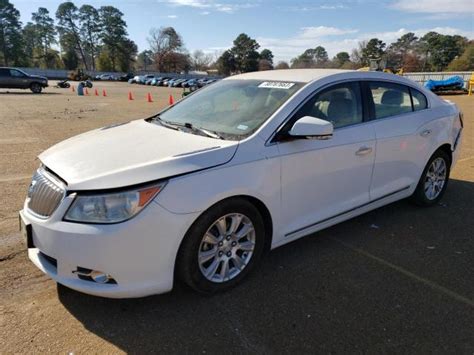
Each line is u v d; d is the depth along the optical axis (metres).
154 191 2.56
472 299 3.00
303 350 2.46
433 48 93.94
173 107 4.23
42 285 3.12
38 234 2.66
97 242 2.46
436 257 3.64
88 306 2.86
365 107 3.89
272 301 2.94
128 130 3.61
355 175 3.75
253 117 3.32
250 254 3.14
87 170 2.68
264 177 3.03
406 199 4.99
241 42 109.81
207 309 2.84
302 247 3.80
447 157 4.91
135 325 2.67
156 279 2.65
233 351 2.45
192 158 2.75
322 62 112.38
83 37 110.38
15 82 29.39
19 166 6.73
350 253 3.69
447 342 2.53
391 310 2.85
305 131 3.04
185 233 2.69
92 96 28.88
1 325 2.65
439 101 4.84
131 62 113.44
